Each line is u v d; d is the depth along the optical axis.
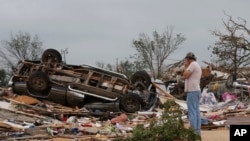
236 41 37.41
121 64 49.41
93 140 10.49
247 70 36.09
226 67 36.91
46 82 17.58
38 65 18.62
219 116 16.25
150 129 9.21
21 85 18.02
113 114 16.33
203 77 26.62
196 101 10.48
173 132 9.05
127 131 12.07
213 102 21.78
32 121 13.82
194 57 10.65
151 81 19.23
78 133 11.67
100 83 17.92
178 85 25.05
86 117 16.05
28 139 10.50
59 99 17.62
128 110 17.28
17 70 18.81
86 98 17.84
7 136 10.90
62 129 12.11
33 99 17.31
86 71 18.27
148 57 54.09
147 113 16.41
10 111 15.22
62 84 17.77
